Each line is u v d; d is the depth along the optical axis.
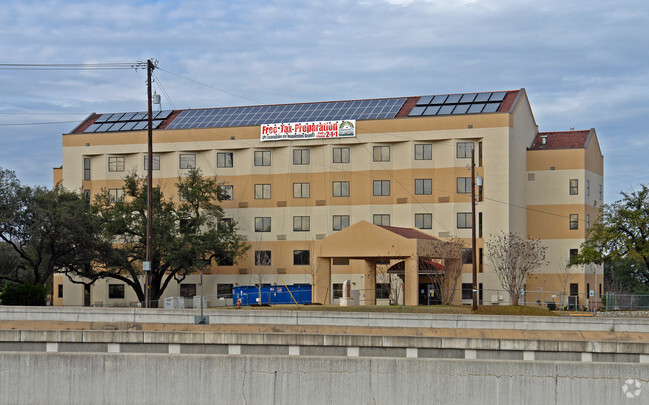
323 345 35.28
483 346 33.94
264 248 87.69
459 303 78.25
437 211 82.81
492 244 75.44
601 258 71.25
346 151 85.94
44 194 69.69
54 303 93.31
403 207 83.75
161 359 28.28
